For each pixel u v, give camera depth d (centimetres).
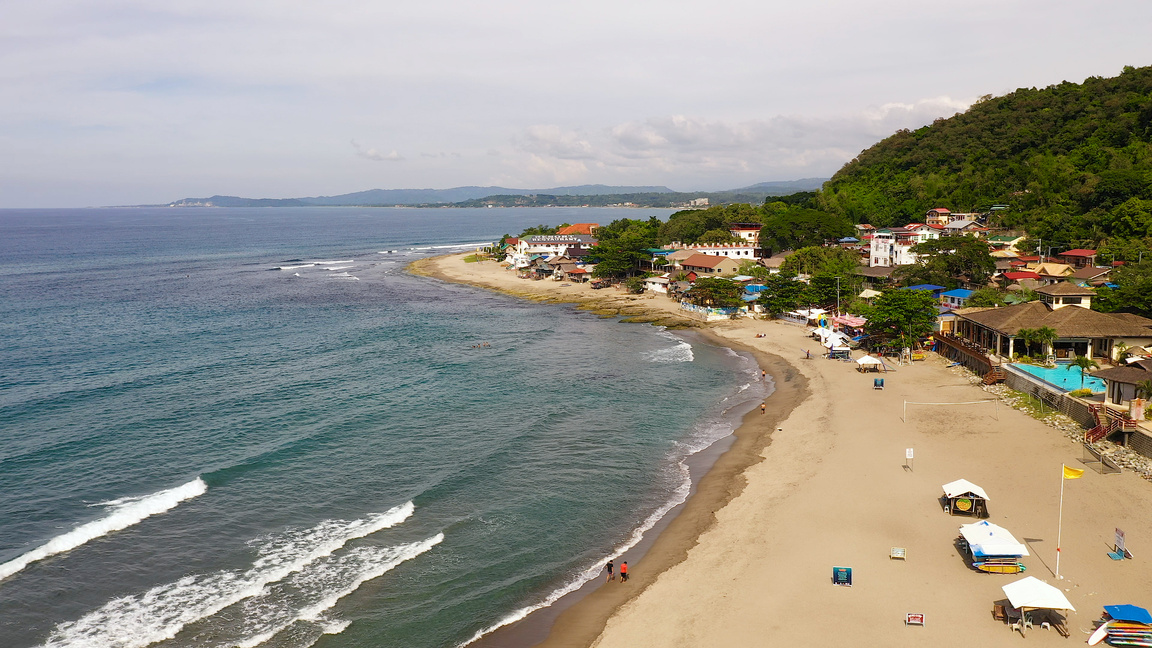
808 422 6378
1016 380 6688
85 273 19600
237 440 6081
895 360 8569
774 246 17200
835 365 8488
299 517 4669
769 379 8131
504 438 6144
